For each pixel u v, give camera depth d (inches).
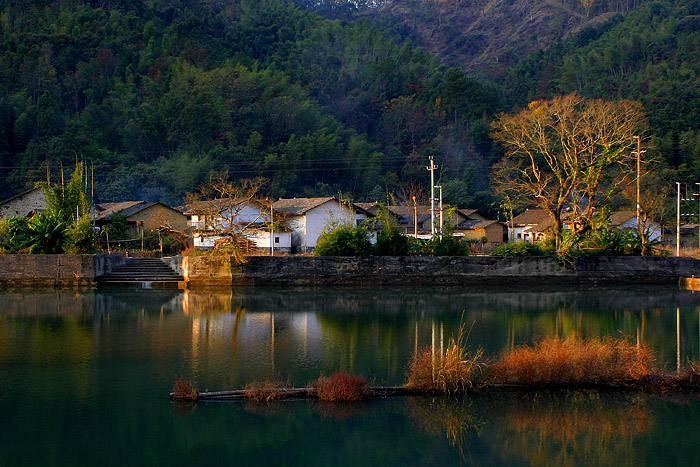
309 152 4077.3
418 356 818.8
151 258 1833.2
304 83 5738.2
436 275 1745.8
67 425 626.8
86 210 2031.3
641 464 558.9
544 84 5826.8
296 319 1171.9
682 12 7273.6
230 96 4557.1
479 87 5147.6
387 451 579.5
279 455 571.8
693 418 650.8
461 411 666.2
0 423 631.8
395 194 4094.5
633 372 730.2
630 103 2372.0
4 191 3528.5
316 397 700.0
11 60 4517.7
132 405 677.9
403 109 5044.3
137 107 4419.3
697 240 2728.8
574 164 1806.1
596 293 1599.4
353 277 1726.1
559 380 728.3
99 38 5108.3
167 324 1110.4
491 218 3422.7
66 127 3991.1
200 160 3730.3
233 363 828.6
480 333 1027.3
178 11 6195.9
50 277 1635.1
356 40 7126.0
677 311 1270.9
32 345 936.3
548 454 577.3
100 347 924.0
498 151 4394.7
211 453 572.4
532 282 1756.9
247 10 7342.5
